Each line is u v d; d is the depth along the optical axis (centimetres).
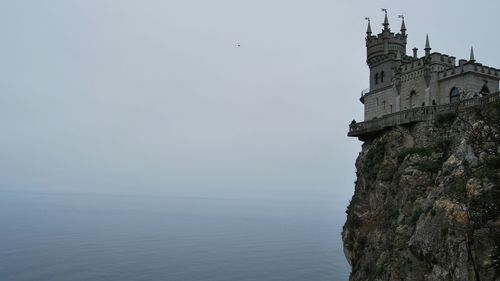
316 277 12800
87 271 12619
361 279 4606
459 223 3216
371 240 4625
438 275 3316
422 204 3925
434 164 4147
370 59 6081
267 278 12619
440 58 5012
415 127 4575
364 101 6175
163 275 12588
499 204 3066
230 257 15925
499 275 2830
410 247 3709
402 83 5397
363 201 5059
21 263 13325
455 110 4206
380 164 4831
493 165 3344
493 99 3906
